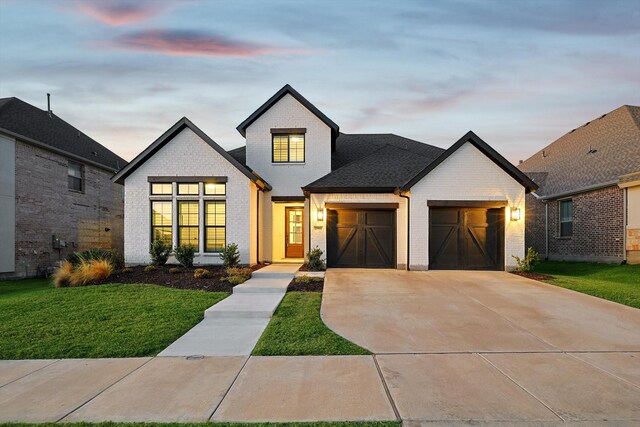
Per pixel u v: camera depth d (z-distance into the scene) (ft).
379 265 42.09
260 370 14.23
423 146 56.75
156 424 10.26
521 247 39.78
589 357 15.58
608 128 57.06
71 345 17.24
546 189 57.57
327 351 16.29
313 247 41.78
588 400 11.66
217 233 42.37
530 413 10.80
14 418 10.66
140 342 17.65
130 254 41.93
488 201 40.01
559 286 31.04
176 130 41.81
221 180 41.73
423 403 11.42
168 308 23.93
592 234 47.44
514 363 14.90
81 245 56.44
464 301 25.75
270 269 38.60
